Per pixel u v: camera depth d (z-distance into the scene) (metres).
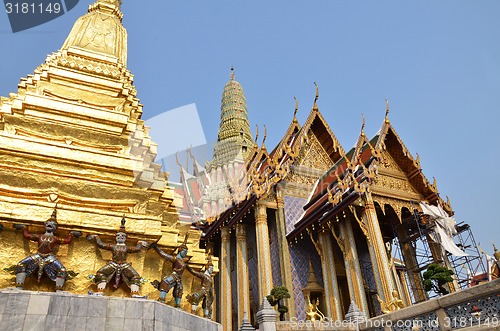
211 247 26.02
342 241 19.80
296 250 22.25
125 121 10.23
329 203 19.78
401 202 20.25
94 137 9.70
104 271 7.06
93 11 15.31
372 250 17.66
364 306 17.64
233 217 24.27
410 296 21.17
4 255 7.04
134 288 7.12
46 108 9.61
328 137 26.53
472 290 7.23
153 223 8.08
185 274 9.30
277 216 22.69
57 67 11.02
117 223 7.79
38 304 5.74
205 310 9.11
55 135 9.37
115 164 9.16
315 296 21.52
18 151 8.38
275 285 21.41
